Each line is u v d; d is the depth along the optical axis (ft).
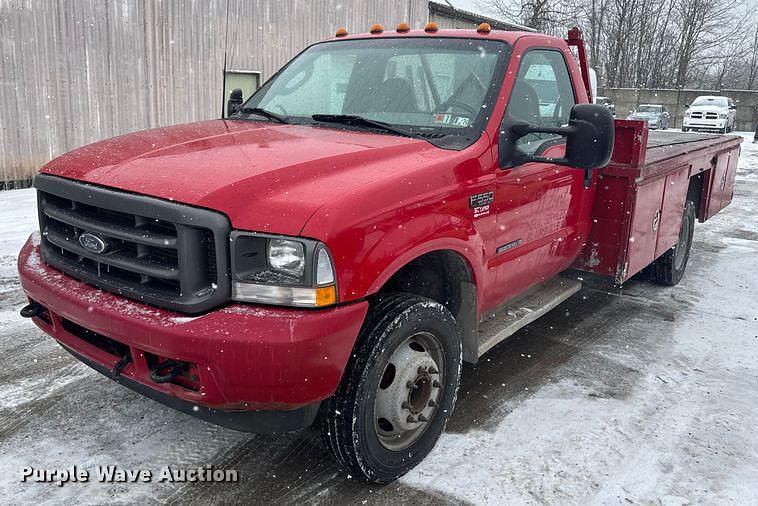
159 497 9.37
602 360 14.97
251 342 7.71
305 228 7.97
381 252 8.70
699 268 23.49
